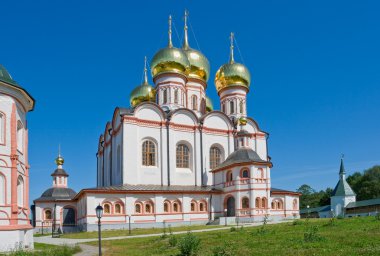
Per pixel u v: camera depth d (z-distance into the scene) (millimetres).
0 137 31797
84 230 54062
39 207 72438
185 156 66438
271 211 62969
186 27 81438
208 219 60750
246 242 26656
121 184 59812
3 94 32344
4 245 30047
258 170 59156
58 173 76500
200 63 77562
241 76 77938
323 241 23781
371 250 19172
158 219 56906
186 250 22719
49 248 31922
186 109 66875
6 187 31250
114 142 67062
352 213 86125
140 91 80625
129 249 29328
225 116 70812
